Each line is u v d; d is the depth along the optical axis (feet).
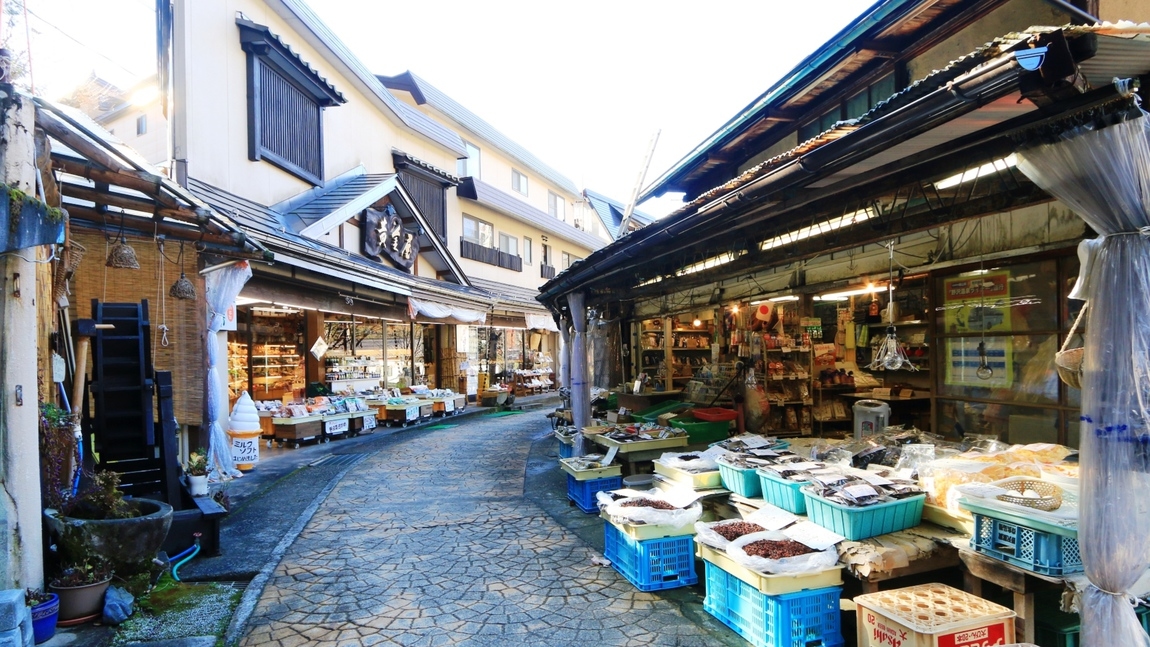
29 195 12.50
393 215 51.37
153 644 12.87
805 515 14.39
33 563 12.86
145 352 20.02
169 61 30.50
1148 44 6.48
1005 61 6.91
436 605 15.19
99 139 14.74
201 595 15.62
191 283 24.64
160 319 26.09
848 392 28.66
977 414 17.35
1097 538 8.05
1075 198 8.14
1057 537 9.58
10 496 12.42
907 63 21.66
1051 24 16.25
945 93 7.65
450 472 32.12
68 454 15.93
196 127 31.27
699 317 44.06
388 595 15.84
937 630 9.41
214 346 28.04
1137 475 7.79
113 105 45.06
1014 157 10.20
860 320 30.53
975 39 18.83
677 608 14.78
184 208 19.29
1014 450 13.64
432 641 13.34
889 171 10.25
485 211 74.54
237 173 34.86
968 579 11.44
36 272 14.01
